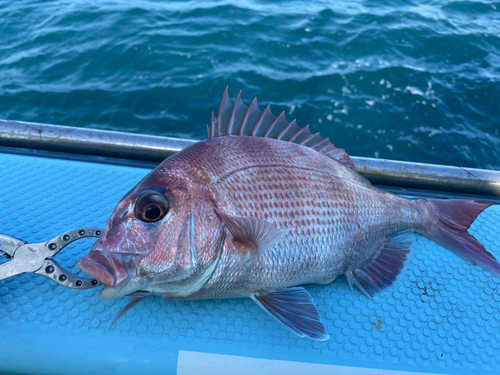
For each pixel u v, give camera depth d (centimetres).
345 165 45
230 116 43
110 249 32
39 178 52
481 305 42
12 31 196
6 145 60
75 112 150
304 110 151
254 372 36
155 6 222
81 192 51
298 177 40
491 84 165
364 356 38
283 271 38
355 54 183
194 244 34
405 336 39
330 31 201
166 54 180
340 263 42
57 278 35
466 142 140
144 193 34
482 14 229
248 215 36
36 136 59
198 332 38
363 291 42
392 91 161
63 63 174
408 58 181
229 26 201
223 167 37
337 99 156
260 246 34
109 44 185
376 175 59
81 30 197
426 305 42
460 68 177
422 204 48
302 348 38
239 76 167
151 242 33
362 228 43
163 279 33
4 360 35
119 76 168
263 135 45
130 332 37
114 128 143
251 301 41
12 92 157
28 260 35
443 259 47
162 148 59
